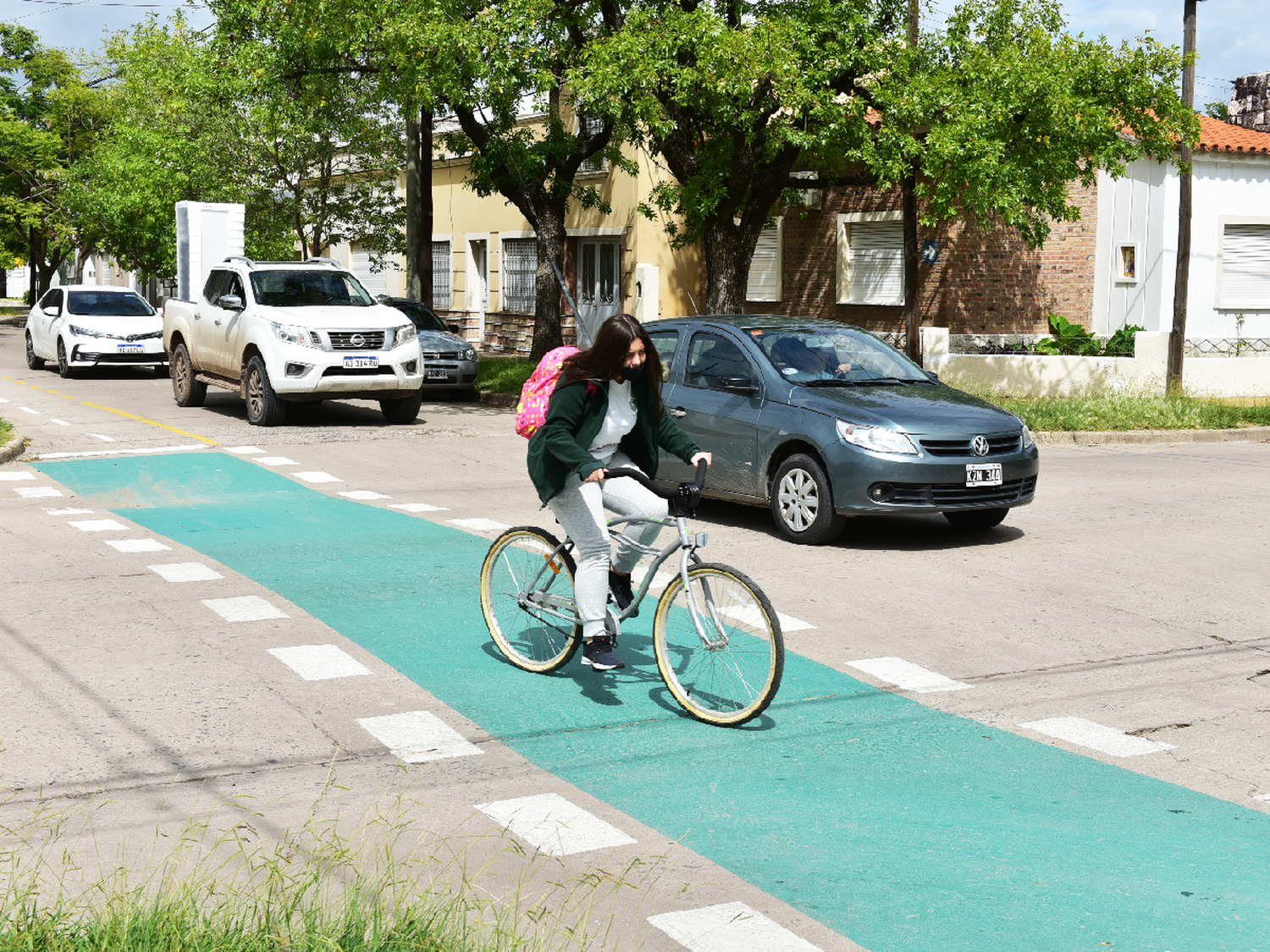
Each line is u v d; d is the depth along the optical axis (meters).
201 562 8.81
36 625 7.09
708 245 20.31
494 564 6.66
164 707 5.75
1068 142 17.98
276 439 15.77
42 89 48.06
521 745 5.38
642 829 4.49
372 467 13.58
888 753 5.33
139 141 31.16
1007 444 9.77
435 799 4.74
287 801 4.69
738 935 3.69
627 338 5.66
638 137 20.36
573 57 19.16
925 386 10.52
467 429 17.11
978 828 4.54
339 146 29.45
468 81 18.73
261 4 21.22
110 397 21.34
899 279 24.75
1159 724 5.74
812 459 9.69
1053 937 3.71
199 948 3.28
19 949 3.23
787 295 27.02
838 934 3.71
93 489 11.92
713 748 5.37
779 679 5.44
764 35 17.16
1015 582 8.51
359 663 6.51
